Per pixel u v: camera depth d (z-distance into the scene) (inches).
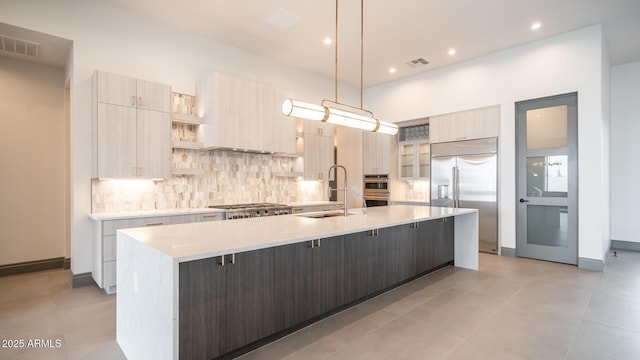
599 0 152.2
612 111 235.6
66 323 110.5
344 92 284.5
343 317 114.9
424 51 213.3
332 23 176.2
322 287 110.7
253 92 196.1
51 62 178.5
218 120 178.2
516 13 164.7
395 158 279.1
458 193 231.9
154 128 164.1
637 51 210.7
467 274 169.2
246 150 198.4
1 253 168.9
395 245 144.6
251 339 90.4
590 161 179.0
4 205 169.8
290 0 153.8
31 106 177.5
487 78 219.5
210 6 159.6
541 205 198.7
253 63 218.5
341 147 311.6
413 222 142.1
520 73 204.4
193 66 189.6
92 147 153.6
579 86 182.4
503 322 110.9
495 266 185.0
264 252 93.7
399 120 271.0
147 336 76.6
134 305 84.4
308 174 237.8
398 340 98.1
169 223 158.6
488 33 187.6
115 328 106.9
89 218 155.4
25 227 175.6
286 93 215.8
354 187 301.7
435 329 105.5
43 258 180.9
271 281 95.3
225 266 84.4
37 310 121.8
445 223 182.1
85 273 153.3
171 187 183.6
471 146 226.4
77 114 152.1
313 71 253.1
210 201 198.8
